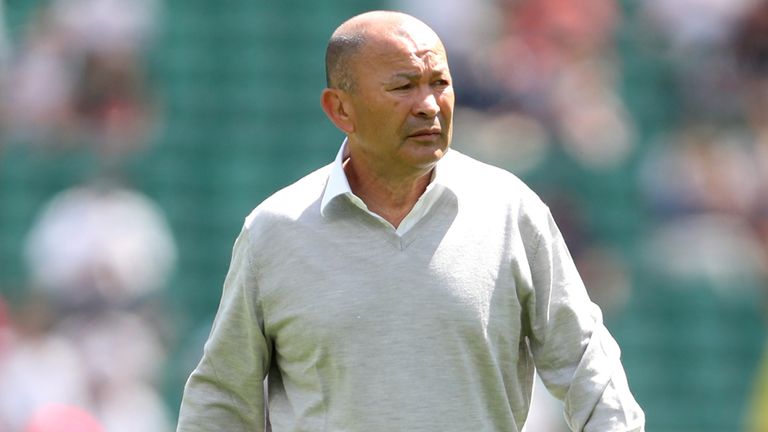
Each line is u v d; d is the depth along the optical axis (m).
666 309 44.22
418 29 11.95
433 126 11.78
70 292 38.25
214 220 45.41
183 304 43.09
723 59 48.25
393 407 11.70
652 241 44.78
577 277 12.50
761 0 48.22
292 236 12.09
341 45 12.02
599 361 12.12
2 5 47.31
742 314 44.25
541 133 44.44
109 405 36.62
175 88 47.78
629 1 49.69
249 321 12.28
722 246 44.59
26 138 45.75
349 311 11.78
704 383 43.81
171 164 46.09
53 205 40.97
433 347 11.74
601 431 11.88
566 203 43.44
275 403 12.57
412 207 12.12
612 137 45.97
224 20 49.12
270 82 48.50
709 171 45.12
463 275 11.84
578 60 46.22
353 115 12.00
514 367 12.15
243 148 46.97
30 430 34.75
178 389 39.53
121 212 40.25
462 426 11.73
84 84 45.88
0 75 46.31
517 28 45.34
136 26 46.84
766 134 46.59
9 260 44.38
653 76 48.50
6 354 35.75
